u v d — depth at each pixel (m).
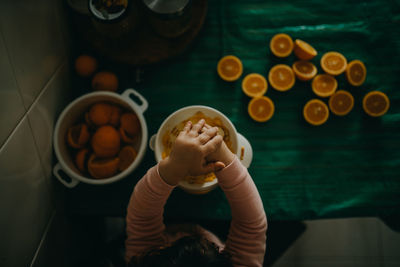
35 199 0.65
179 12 0.74
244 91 0.87
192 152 0.59
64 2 0.83
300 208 0.82
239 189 0.63
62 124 0.74
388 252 1.21
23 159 0.60
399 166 0.83
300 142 0.86
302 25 0.91
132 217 0.67
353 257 1.20
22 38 0.59
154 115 0.87
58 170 0.76
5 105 0.52
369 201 0.82
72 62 0.89
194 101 0.89
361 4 0.91
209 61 0.91
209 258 0.59
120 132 0.79
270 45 0.90
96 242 1.08
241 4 0.92
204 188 0.68
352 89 0.88
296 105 0.88
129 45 0.87
